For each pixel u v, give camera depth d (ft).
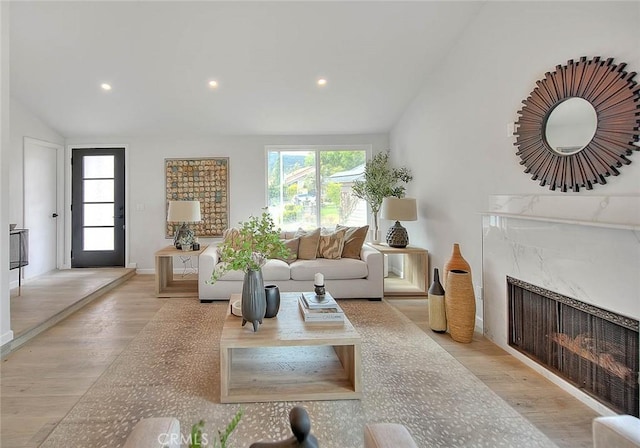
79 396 6.31
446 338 9.04
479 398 6.31
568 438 5.25
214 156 16.92
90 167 16.69
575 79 6.37
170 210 13.71
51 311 10.16
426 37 10.53
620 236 5.49
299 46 10.86
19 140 13.89
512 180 8.18
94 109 14.32
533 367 7.37
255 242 6.86
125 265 16.79
